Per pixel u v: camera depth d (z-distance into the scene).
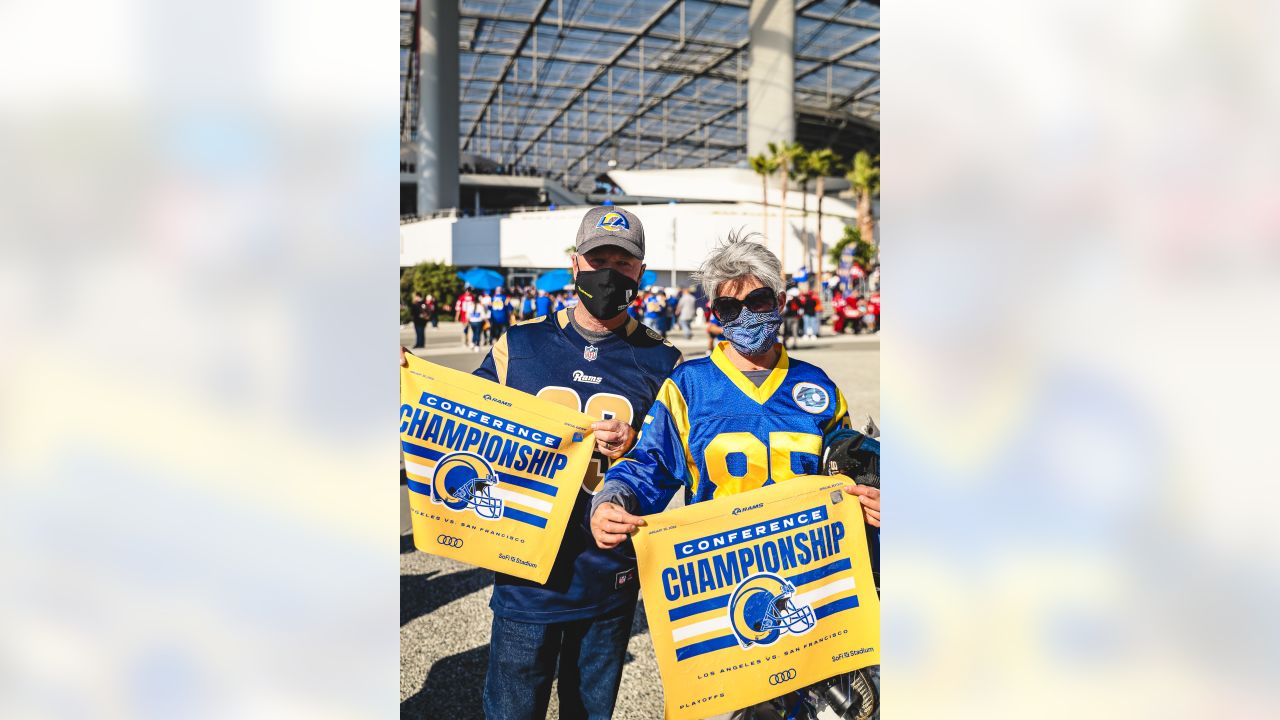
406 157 70.62
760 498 1.60
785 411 1.62
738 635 1.59
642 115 85.81
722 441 1.61
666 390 1.66
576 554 1.74
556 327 1.87
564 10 60.88
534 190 78.56
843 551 1.63
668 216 45.09
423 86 53.56
